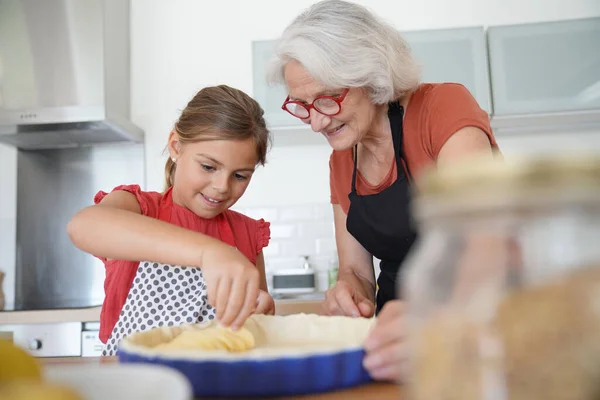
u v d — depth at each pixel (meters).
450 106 1.05
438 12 2.70
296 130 2.43
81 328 2.00
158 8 2.81
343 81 1.01
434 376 0.28
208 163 1.09
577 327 0.25
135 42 2.79
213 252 0.67
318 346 0.63
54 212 2.72
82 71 2.51
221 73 2.76
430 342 0.28
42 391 0.27
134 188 1.21
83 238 0.81
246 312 0.61
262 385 0.42
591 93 2.34
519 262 0.26
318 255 2.65
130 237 0.76
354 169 1.25
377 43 1.04
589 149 0.25
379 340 0.45
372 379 0.47
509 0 2.69
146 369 0.33
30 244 2.71
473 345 0.27
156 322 1.08
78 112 2.33
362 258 1.32
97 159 2.73
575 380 0.25
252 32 2.77
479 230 0.26
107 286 1.16
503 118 2.39
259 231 1.40
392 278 1.23
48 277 2.68
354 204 1.21
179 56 2.78
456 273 0.27
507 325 0.26
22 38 2.54
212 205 1.14
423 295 0.29
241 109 1.13
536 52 2.38
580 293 0.25
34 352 1.99
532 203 0.25
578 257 0.25
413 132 1.11
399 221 1.14
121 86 2.68
